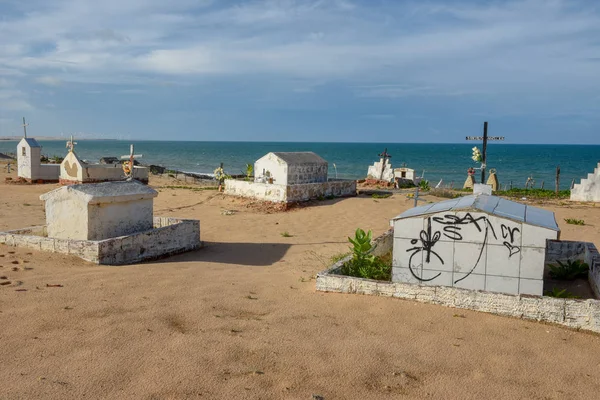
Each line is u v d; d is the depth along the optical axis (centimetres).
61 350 650
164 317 785
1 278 953
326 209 2309
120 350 655
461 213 895
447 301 859
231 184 2659
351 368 627
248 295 934
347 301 888
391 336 734
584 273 1122
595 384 613
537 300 802
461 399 565
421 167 10244
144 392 550
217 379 585
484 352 689
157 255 1304
